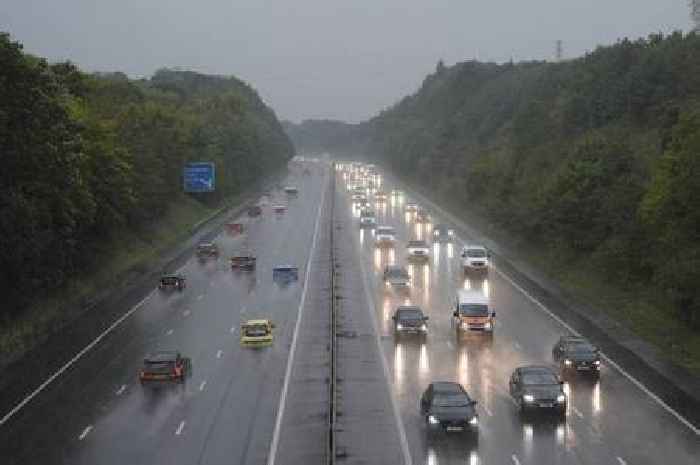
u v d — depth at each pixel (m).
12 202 54.94
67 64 97.06
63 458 33.84
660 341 52.06
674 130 60.88
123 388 44.34
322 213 149.75
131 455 34.00
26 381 46.16
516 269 85.44
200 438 35.91
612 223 72.31
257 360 49.84
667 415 38.03
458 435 35.44
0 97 55.00
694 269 50.50
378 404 40.16
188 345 54.16
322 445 34.50
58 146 62.31
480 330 55.38
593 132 106.12
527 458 32.59
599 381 44.03
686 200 54.28
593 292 68.81
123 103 152.25
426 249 91.69
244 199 178.62
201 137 160.88
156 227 114.50
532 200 94.19
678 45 116.62
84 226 77.19
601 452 33.22
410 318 55.53
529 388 38.59
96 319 63.06
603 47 149.12
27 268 58.25
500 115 189.88
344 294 71.56
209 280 80.81
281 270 78.81
